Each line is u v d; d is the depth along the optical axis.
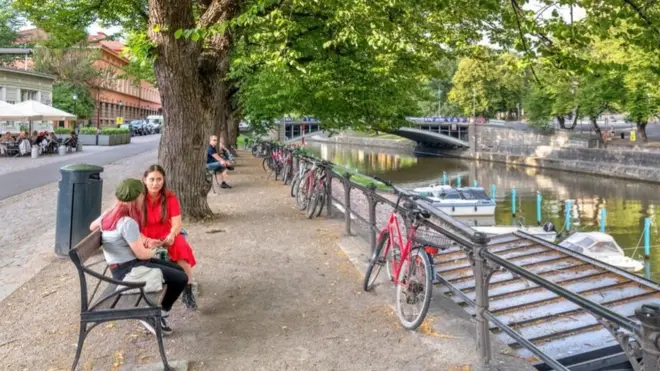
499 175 46.44
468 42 11.87
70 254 3.41
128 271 4.02
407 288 4.51
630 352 2.23
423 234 4.52
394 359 3.91
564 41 6.91
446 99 87.94
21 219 10.27
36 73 44.69
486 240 3.65
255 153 30.02
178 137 8.91
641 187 37.22
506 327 3.45
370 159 64.75
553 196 34.88
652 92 32.59
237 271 6.36
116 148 35.34
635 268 19.09
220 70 9.09
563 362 7.96
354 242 7.91
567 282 11.46
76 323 4.58
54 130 39.97
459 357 3.91
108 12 18.73
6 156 26.22
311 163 11.88
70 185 6.74
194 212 9.30
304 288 5.71
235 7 8.48
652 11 5.91
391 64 14.69
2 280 5.89
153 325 3.65
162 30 7.59
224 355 3.99
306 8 12.82
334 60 17.25
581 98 40.16
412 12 10.38
